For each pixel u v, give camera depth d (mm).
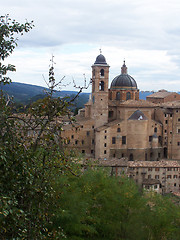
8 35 18750
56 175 21656
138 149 106125
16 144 19125
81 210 40156
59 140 20641
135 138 105812
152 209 47719
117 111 109812
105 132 102062
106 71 105062
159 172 86562
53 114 19922
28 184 19438
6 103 18984
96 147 103250
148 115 109312
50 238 20688
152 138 110375
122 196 45906
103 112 106000
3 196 16516
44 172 21047
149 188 79562
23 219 18109
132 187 49031
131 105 105312
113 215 45562
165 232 45656
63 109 19859
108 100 113812
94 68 105438
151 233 45469
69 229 39094
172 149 113250
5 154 17641
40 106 19766
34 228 19156
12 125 19344
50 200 23000
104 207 45469
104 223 45031
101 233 44844
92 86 107438
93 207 45688
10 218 17516
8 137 18984
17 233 18016
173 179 87562
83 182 43844
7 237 17797
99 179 47031
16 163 18656
